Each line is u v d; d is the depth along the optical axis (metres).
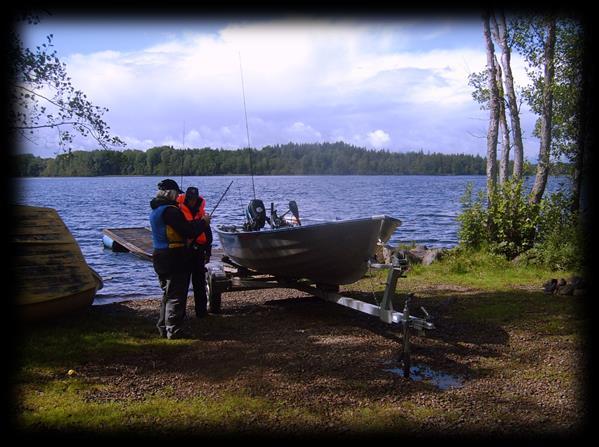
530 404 4.61
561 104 13.51
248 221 8.81
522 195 13.04
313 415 4.38
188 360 5.78
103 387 4.98
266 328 7.17
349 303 6.69
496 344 6.34
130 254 17.48
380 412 4.44
